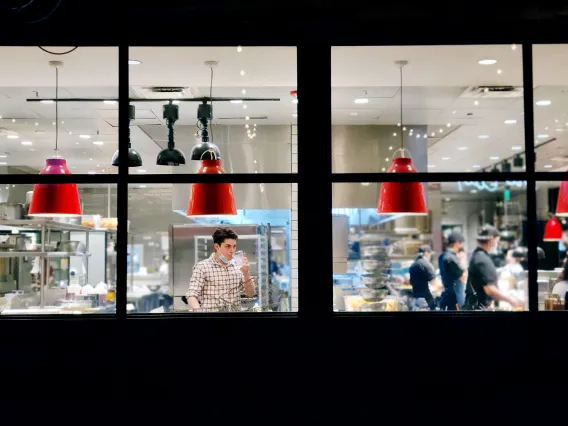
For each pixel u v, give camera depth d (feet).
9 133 19.48
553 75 16.61
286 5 13.57
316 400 13.32
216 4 13.55
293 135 15.24
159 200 18.29
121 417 13.34
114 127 17.70
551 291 18.56
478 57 15.83
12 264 19.56
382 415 13.33
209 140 17.56
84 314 13.83
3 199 18.44
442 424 13.34
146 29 13.69
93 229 22.63
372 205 20.20
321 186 13.58
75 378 13.33
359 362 13.33
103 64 16.12
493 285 21.84
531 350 13.38
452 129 22.99
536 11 13.48
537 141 18.26
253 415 13.32
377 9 13.51
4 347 13.35
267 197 16.53
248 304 15.94
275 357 13.33
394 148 21.68
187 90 17.43
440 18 13.51
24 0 13.58
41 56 15.46
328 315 13.41
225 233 16.83
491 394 13.35
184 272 19.84
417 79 18.24
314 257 13.50
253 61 15.44
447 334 13.38
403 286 22.66
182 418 13.33
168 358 13.32
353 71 17.31
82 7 13.58
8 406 13.33
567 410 13.37
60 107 18.81
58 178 14.06
